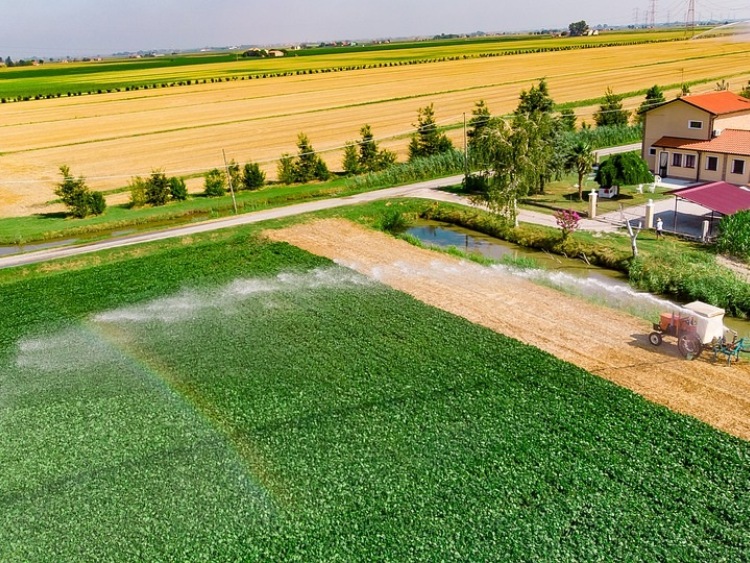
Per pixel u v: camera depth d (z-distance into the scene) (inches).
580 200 2080.5
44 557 696.4
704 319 1023.6
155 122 4124.0
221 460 847.1
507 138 1818.4
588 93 4276.6
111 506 770.8
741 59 5767.7
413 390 991.0
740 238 1497.3
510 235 1813.5
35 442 908.6
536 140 1822.1
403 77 5890.8
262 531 719.1
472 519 717.3
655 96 3257.9
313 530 716.7
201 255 1724.9
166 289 1489.9
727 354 1033.5
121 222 2182.6
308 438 884.0
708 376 1005.8
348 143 3221.0
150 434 913.5
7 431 939.3
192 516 747.4
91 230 2145.7
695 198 1633.9
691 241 1625.2
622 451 824.3
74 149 3415.4
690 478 769.6
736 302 1263.5
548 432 869.2
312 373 1059.9
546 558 659.4
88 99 5260.8
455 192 2282.2
